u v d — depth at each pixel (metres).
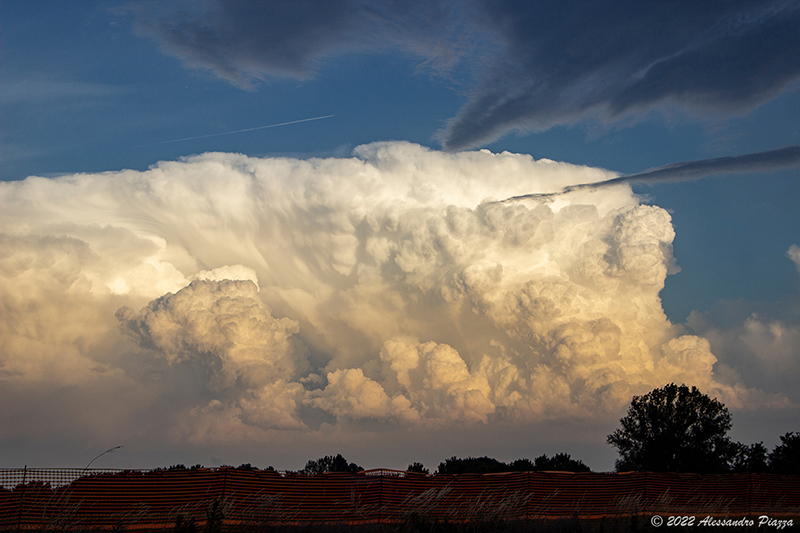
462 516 20.03
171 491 17.67
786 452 44.78
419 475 21.66
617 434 45.69
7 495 15.25
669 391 44.62
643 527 20.38
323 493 20.16
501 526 19.38
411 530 18.05
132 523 15.83
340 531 17.09
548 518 21.33
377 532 17.38
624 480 25.50
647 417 44.31
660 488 26.45
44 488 15.82
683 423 43.22
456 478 22.16
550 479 23.80
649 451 43.06
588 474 24.62
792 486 29.94
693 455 42.03
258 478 19.45
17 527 14.48
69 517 15.14
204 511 17.45
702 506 26.11
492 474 22.78
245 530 16.39
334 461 87.81
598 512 23.41
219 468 18.81
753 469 42.41
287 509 18.88
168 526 16.02
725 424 43.47
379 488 20.77
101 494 16.52
